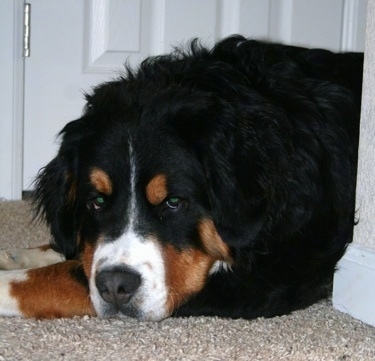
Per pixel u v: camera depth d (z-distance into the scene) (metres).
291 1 4.72
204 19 4.62
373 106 2.74
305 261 2.82
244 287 2.75
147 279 2.54
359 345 2.52
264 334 2.59
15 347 2.41
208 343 2.49
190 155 2.67
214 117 2.69
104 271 2.53
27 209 4.33
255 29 4.69
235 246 2.71
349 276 2.87
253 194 2.68
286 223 2.78
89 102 2.94
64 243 2.96
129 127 2.68
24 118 4.61
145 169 2.62
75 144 2.84
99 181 2.66
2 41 4.49
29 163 4.66
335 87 3.00
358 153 2.89
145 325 2.64
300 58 3.13
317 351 2.46
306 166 2.79
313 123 2.86
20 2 4.47
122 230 2.60
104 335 2.53
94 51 4.59
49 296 2.71
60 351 2.40
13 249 3.19
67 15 4.53
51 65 4.57
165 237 2.62
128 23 4.56
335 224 2.92
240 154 2.69
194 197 2.66
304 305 2.86
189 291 2.68
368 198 2.81
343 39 4.81
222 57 3.03
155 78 2.89
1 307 2.70
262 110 2.75
